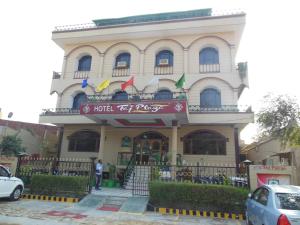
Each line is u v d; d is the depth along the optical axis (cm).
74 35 1931
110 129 1819
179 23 1741
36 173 1288
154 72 1792
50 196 1166
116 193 1224
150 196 1040
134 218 875
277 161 1570
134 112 1366
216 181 1160
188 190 1001
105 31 1873
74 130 1877
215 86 1667
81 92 1908
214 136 1642
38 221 774
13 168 1343
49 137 2486
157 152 1719
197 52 1764
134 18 2009
